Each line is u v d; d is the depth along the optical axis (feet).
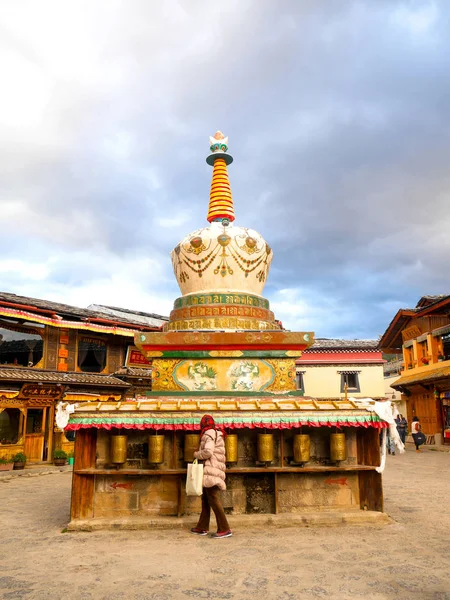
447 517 29.35
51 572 19.79
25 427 65.21
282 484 28.71
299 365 119.34
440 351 99.66
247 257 37.27
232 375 32.91
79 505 27.45
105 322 74.95
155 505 28.04
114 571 19.81
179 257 38.27
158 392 32.37
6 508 34.83
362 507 28.99
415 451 86.43
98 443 28.71
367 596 17.08
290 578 18.84
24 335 71.72
